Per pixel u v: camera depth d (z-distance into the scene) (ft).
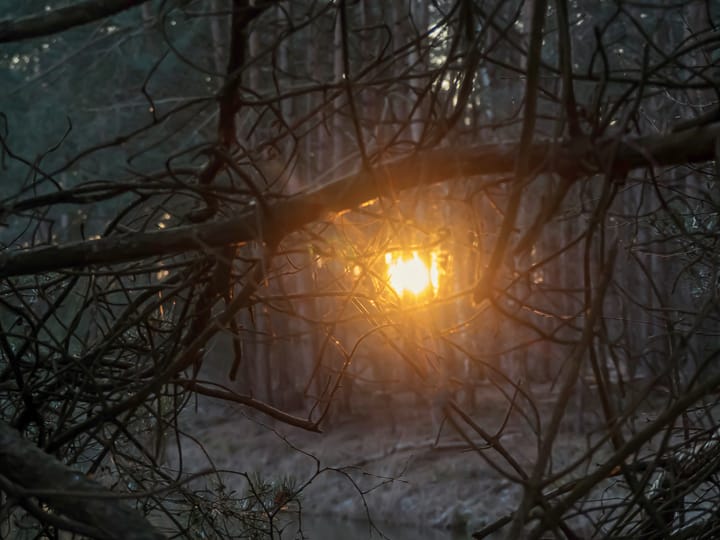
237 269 11.57
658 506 10.91
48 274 14.75
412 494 51.75
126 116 62.13
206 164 10.84
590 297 8.48
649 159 7.97
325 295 10.41
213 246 9.84
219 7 44.19
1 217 10.25
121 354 12.60
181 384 11.67
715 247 10.34
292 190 30.53
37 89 63.67
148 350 12.21
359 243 10.77
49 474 7.95
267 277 10.51
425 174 9.25
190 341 11.76
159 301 11.28
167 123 54.85
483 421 57.31
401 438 58.34
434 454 55.77
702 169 11.81
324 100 10.30
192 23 53.21
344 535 44.52
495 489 51.24
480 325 10.43
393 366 37.96
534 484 7.67
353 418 63.82
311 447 59.36
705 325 13.07
